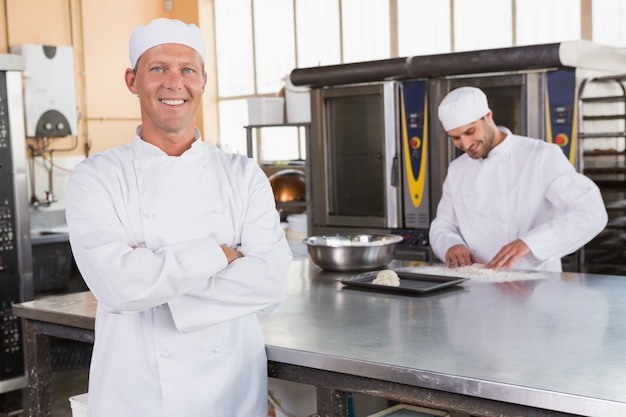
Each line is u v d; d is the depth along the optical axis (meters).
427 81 4.48
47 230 7.01
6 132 4.38
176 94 1.87
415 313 2.25
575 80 3.98
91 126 7.67
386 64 4.50
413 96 4.54
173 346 1.85
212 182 1.95
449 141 4.41
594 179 4.18
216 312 1.82
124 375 1.87
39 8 7.28
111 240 1.79
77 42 7.58
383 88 4.63
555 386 1.53
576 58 3.91
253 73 8.20
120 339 1.88
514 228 3.24
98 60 7.72
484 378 1.59
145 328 1.87
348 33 7.22
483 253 3.31
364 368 1.77
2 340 4.40
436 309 2.30
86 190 1.86
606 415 1.43
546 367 1.66
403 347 1.87
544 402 1.50
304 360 1.88
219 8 8.46
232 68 8.43
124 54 7.91
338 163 4.96
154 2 8.27
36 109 6.79
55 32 7.41
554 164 3.16
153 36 1.86
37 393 2.48
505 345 1.86
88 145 7.61
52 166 7.14
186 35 1.88
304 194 5.28
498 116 4.31
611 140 4.33
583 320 2.10
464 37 6.27
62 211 7.14
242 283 1.84
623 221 4.45
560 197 3.10
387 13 6.86
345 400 1.92
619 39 5.28
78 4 7.57
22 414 4.44
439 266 3.09
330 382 1.87
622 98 4.44
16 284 4.45
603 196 4.25
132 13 8.02
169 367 1.84
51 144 7.24
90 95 7.66
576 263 4.12
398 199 4.66
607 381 1.55
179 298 1.79
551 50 3.93
